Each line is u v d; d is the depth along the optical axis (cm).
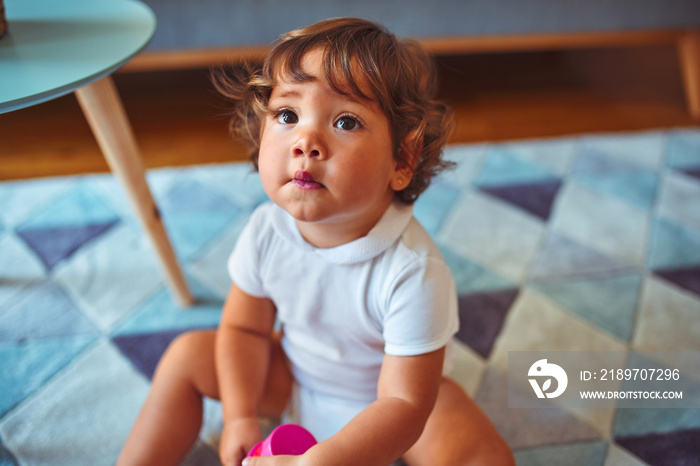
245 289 64
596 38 158
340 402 66
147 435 64
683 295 99
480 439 60
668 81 184
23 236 112
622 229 116
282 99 49
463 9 146
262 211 63
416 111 54
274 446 54
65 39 70
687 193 127
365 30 53
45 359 87
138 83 179
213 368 67
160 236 88
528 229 116
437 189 128
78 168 136
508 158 141
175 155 142
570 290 100
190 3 133
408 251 56
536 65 195
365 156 48
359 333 60
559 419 78
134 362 86
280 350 72
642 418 78
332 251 56
